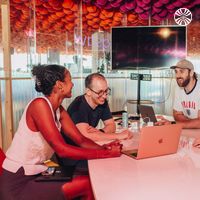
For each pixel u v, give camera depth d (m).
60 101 1.70
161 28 4.46
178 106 2.84
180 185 1.13
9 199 1.55
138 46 4.57
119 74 5.15
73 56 4.97
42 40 4.62
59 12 4.75
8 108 3.19
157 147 1.55
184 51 4.42
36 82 1.66
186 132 2.24
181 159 1.52
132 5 4.90
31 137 1.59
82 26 4.95
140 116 2.90
